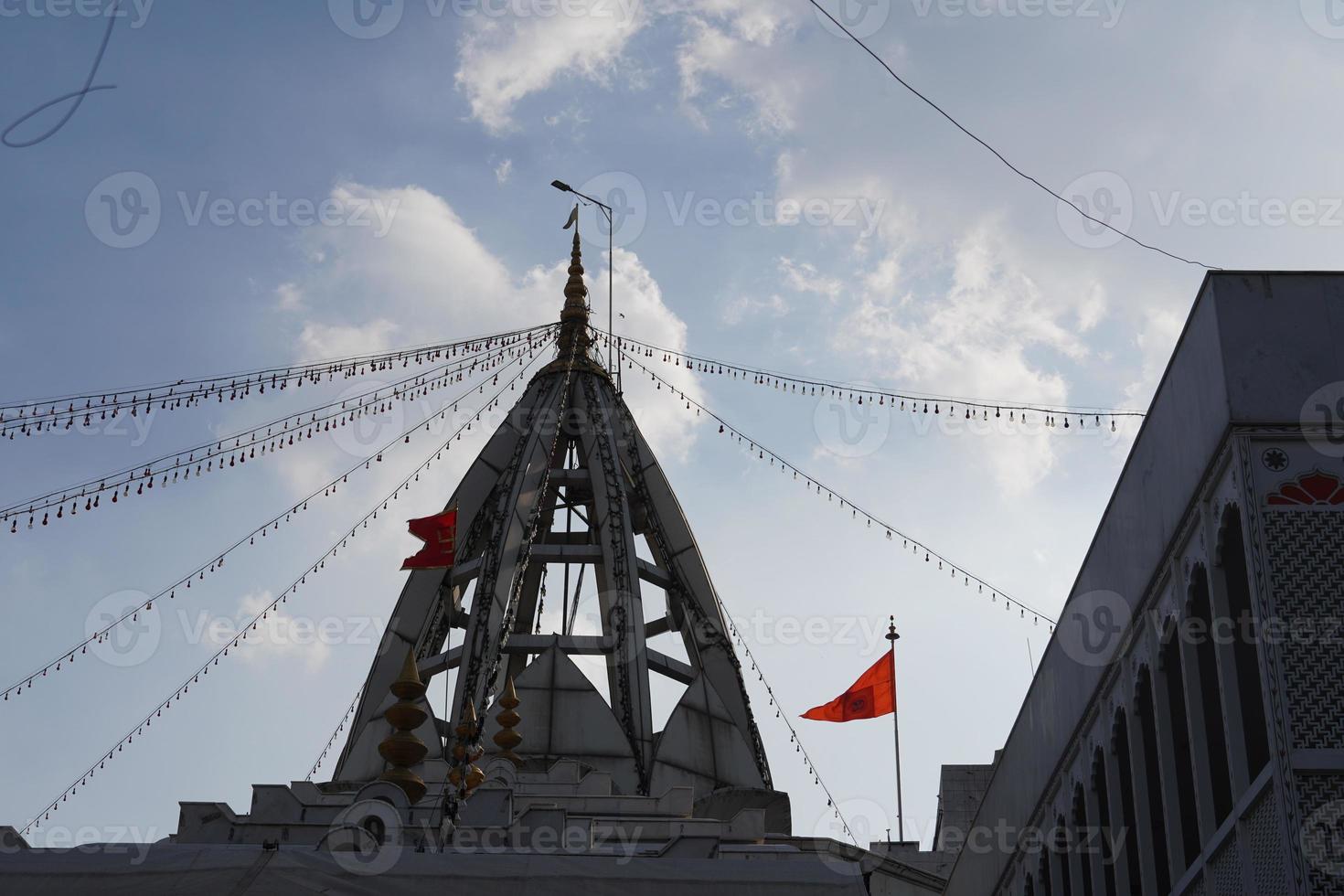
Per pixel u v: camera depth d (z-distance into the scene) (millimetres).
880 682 52750
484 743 51781
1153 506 23922
